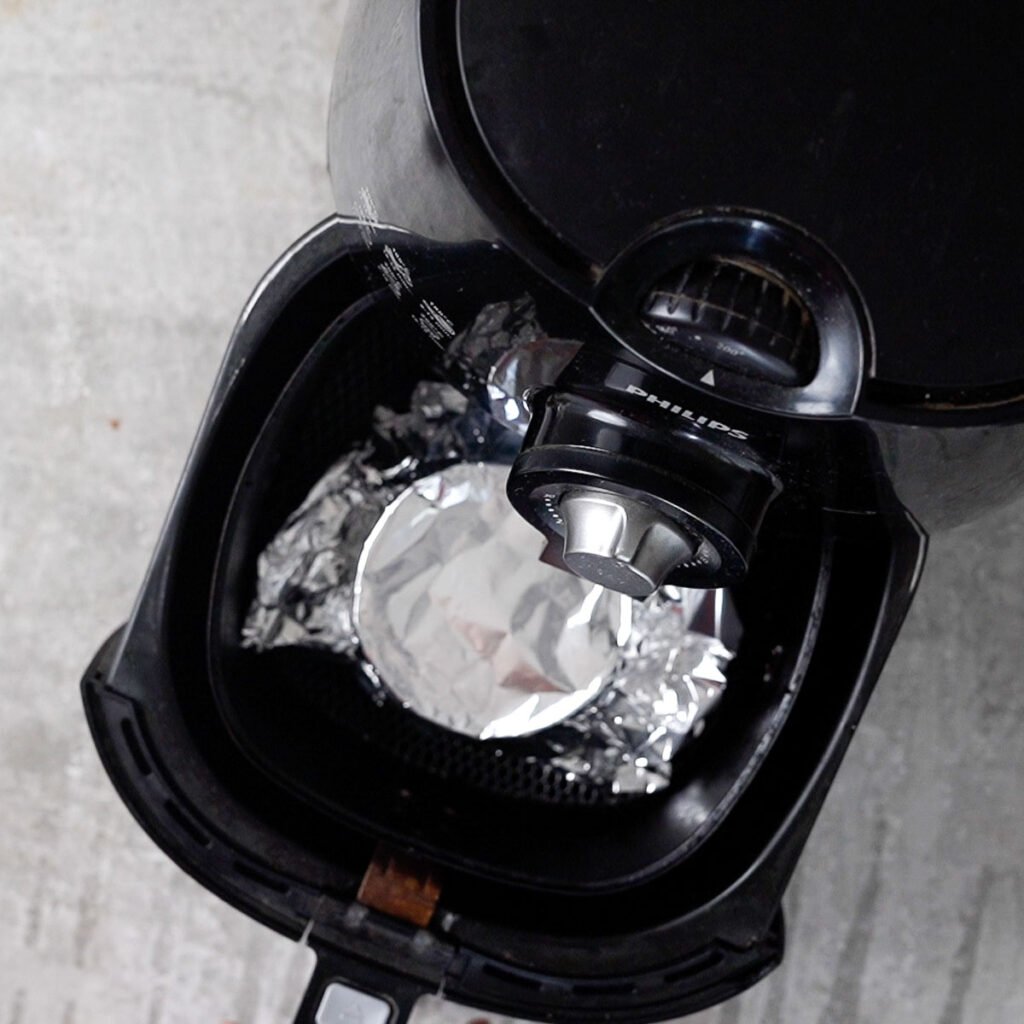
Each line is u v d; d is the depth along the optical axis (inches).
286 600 26.8
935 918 33.0
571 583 26.4
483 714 26.5
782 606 25.8
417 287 20.2
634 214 16.8
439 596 26.5
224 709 25.7
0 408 34.5
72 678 34.4
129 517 34.4
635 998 26.3
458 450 27.1
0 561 34.5
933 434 17.7
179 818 26.0
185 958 34.0
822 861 33.3
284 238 34.2
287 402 25.3
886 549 24.0
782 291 16.8
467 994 26.4
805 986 33.2
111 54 34.3
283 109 34.2
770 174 16.8
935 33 17.2
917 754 33.2
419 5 17.7
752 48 17.1
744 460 18.9
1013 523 33.2
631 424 18.7
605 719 27.0
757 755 25.5
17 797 34.5
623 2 17.3
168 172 34.2
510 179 17.0
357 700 27.3
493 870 26.0
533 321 18.0
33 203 34.4
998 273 17.1
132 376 34.4
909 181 16.9
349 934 26.1
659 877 26.6
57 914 34.3
